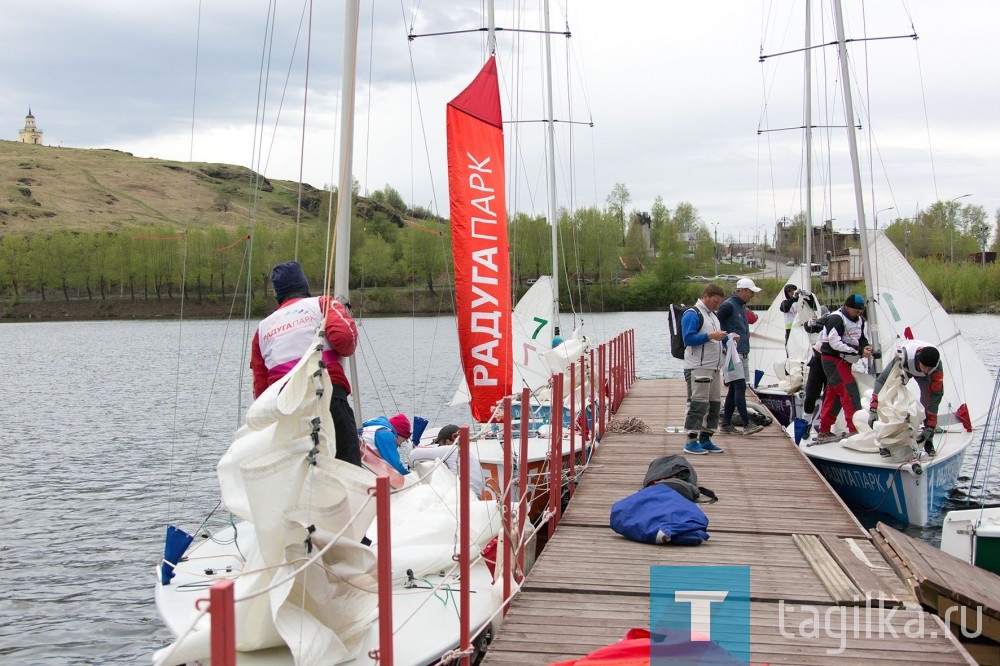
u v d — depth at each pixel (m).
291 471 4.07
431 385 29.11
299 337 5.05
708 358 10.44
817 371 11.75
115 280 94.94
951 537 7.12
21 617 9.14
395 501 6.31
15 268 98.75
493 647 4.91
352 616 4.21
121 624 8.95
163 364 42.19
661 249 86.62
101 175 155.75
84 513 13.34
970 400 13.27
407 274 41.22
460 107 8.27
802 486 8.85
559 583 5.96
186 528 12.26
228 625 2.59
